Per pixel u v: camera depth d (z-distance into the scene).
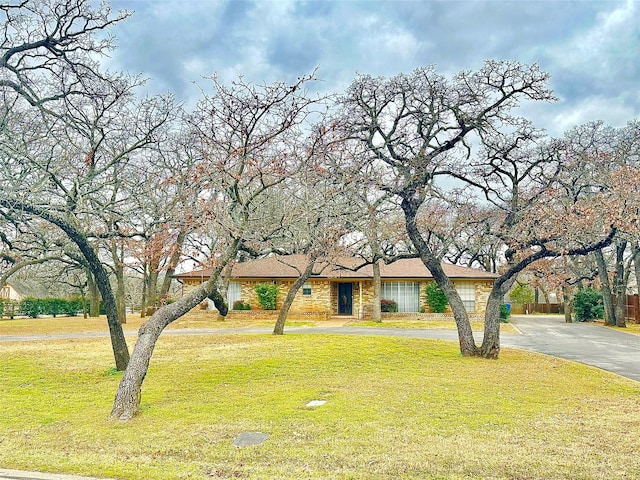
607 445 6.66
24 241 14.23
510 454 6.27
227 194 11.34
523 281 49.91
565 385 11.31
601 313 36.38
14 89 11.91
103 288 13.31
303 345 17.02
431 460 6.05
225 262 10.79
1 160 11.66
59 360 14.80
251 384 11.33
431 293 32.66
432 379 11.81
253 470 5.77
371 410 8.71
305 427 7.66
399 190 14.98
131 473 5.71
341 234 17.42
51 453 6.60
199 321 31.14
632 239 14.66
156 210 13.64
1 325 28.92
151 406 9.39
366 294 33.69
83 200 12.88
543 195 15.55
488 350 15.54
